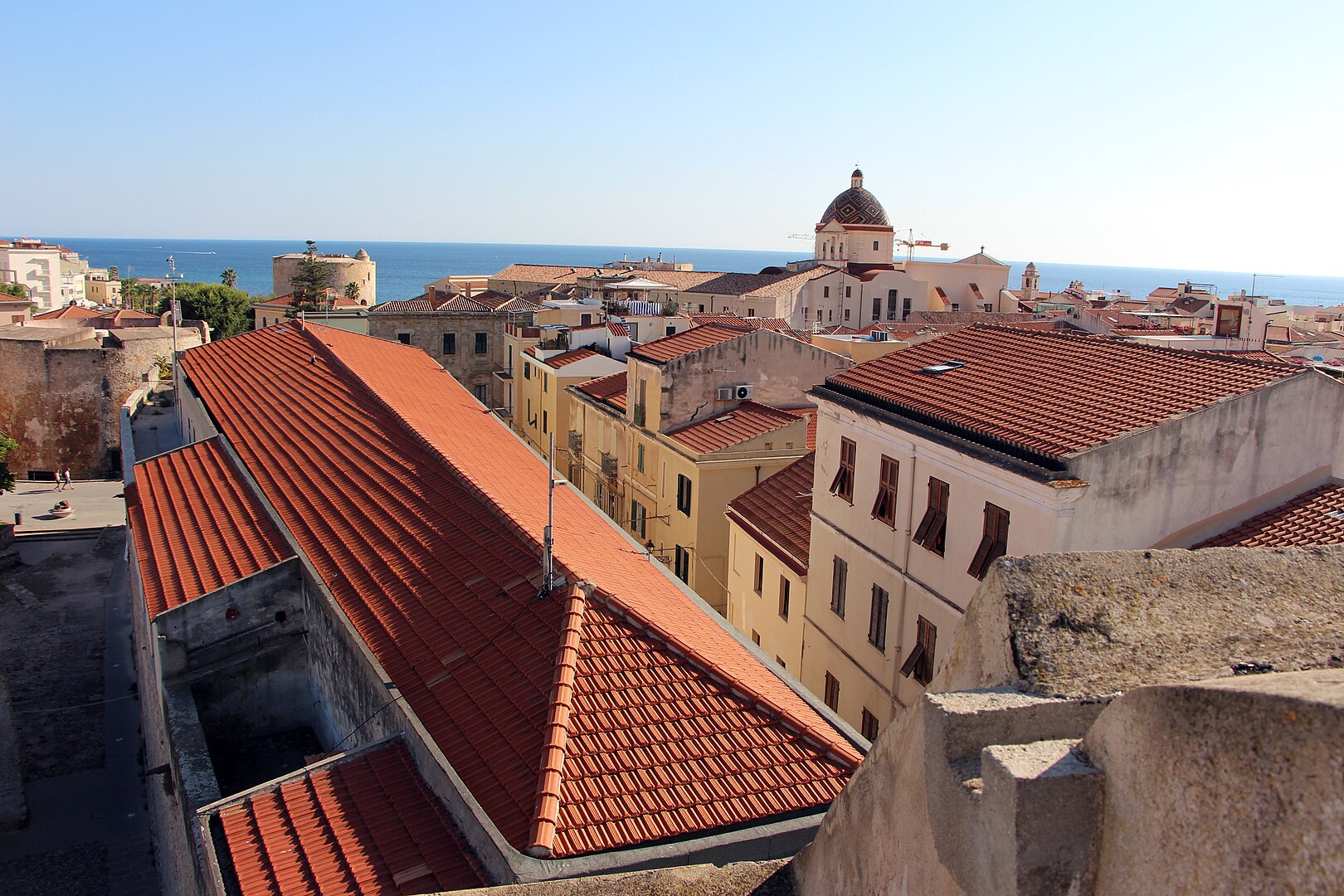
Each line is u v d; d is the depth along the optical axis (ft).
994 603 20.30
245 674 69.05
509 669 51.67
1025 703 18.13
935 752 18.01
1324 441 66.69
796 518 103.35
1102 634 19.43
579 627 51.80
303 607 70.95
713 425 127.13
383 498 80.53
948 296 386.52
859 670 85.05
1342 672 14.47
